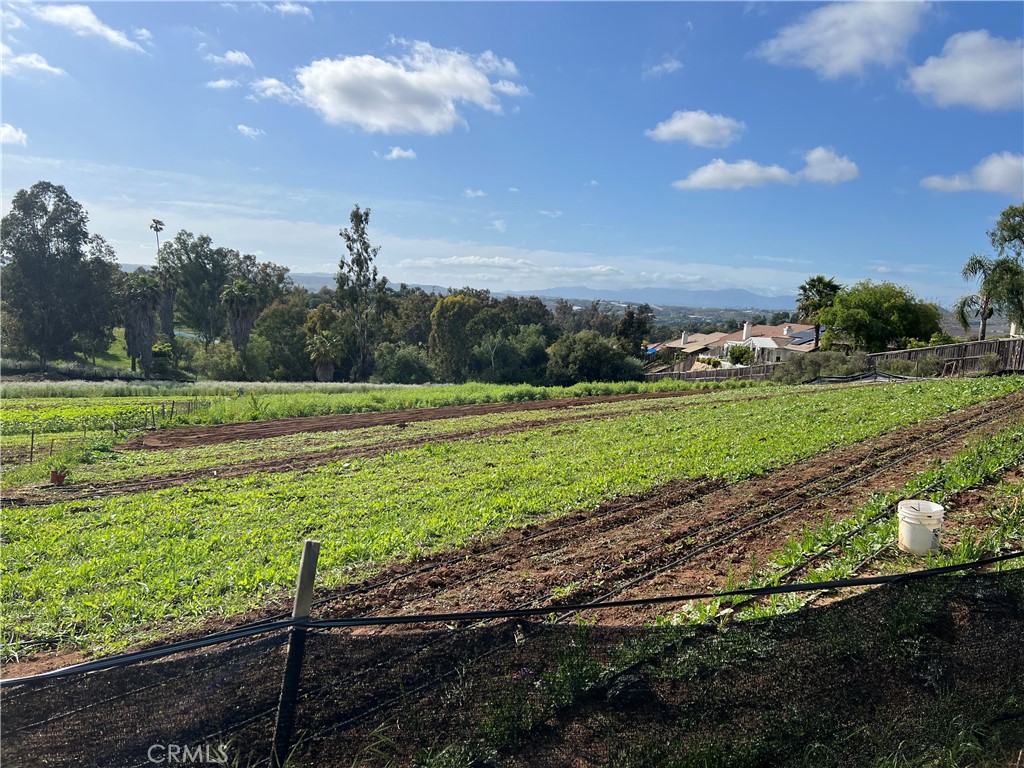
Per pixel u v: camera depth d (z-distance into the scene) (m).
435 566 8.55
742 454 14.27
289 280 121.81
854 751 3.81
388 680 3.52
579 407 33.00
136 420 31.30
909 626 4.26
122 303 79.88
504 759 3.47
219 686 3.38
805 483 11.44
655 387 45.34
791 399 26.39
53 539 10.77
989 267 45.72
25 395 48.12
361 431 26.81
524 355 78.69
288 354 78.06
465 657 3.64
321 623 3.49
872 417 18.53
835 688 3.98
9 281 72.88
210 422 32.81
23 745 3.18
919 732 3.97
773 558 7.59
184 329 122.38
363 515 11.41
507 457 17.09
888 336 54.97
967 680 4.22
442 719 3.50
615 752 3.55
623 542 8.92
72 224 75.44
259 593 7.86
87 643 6.82
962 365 38.66
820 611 4.17
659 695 3.73
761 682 3.89
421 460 17.89
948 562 6.85
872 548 7.51
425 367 79.81
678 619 5.97
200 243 103.75
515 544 9.27
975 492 9.66
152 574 8.71
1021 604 4.58
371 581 8.10
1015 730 4.16
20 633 7.01
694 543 8.65
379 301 81.44
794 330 89.88
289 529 10.72
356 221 80.12
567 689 3.64
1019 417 16.38
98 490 15.83
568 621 6.27
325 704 3.41
